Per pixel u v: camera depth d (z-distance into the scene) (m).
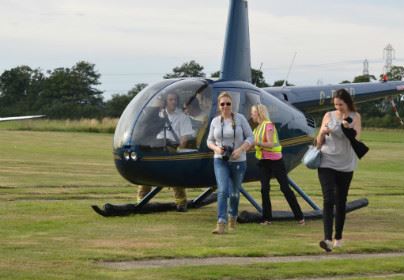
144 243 12.27
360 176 29.92
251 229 14.26
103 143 48.19
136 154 14.82
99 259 10.84
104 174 27.03
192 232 13.62
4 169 27.95
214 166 13.75
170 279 9.67
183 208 16.70
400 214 17.09
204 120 15.05
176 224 14.66
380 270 10.57
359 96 19.31
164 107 15.00
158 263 10.75
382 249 12.21
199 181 15.27
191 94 15.10
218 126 13.73
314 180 27.36
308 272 10.27
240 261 11.04
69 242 12.22
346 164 11.93
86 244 12.05
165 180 15.09
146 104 15.09
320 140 11.95
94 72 107.06
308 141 16.98
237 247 12.07
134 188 22.17
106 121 66.81
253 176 16.05
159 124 14.92
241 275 9.98
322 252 11.90
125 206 15.84
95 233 13.23
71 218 15.06
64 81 106.00
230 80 15.98
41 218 14.95
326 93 18.64
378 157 43.00
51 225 14.04
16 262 10.49
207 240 12.73
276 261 11.11
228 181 13.72
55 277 9.62
